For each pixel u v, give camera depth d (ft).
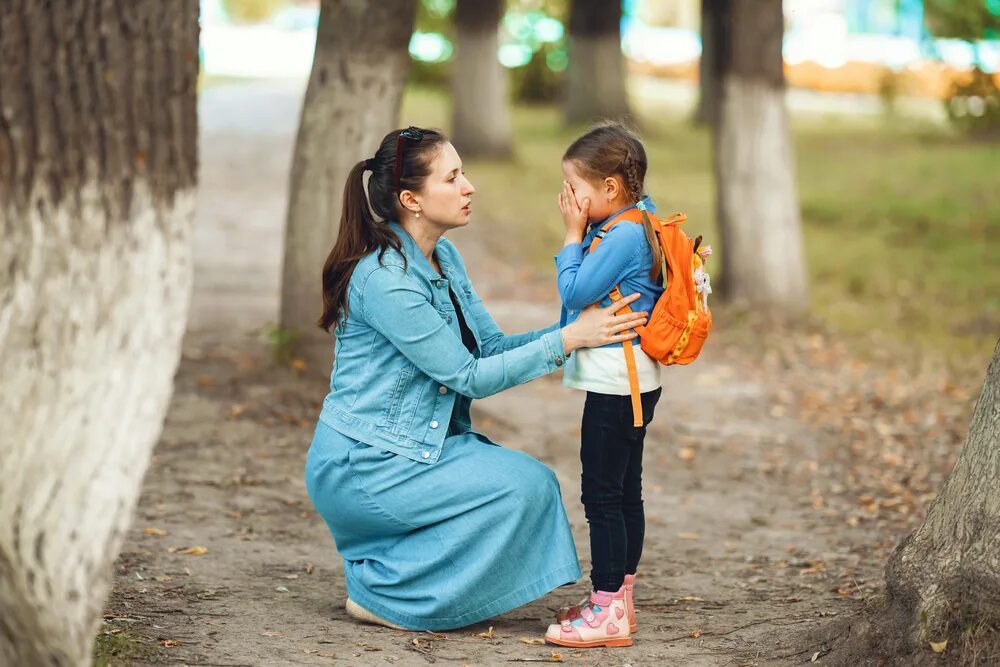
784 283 67.26
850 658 20.01
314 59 43.83
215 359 47.16
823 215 102.22
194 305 60.18
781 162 67.05
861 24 231.91
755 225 67.05
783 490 38.63
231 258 75.41
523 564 22.49
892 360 58.34
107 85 16.67
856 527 34.30
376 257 22.40
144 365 16.89
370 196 23.11
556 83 191.01
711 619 24.49
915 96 180.96
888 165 125.80
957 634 18.76
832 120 160.76
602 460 22.15
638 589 27.58
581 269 21.68
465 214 22.80
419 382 22.68
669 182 116.06
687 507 36.40
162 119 17.21
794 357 58.34
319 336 44.68
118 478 16.49
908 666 18.98
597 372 21.89
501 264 80.43
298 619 23.40
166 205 17.29
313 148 43.80
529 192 110.32
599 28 146.41
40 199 16.34
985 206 105.09
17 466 15.76
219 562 27.84
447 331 22.20
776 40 66.33
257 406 41.93
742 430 45.91
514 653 21.67
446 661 21.01
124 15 16.79
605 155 21.98
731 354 58.65
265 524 31.58
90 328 16.48
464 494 22.27
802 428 46.37
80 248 16.49
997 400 19.22
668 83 221.46
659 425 45.80
